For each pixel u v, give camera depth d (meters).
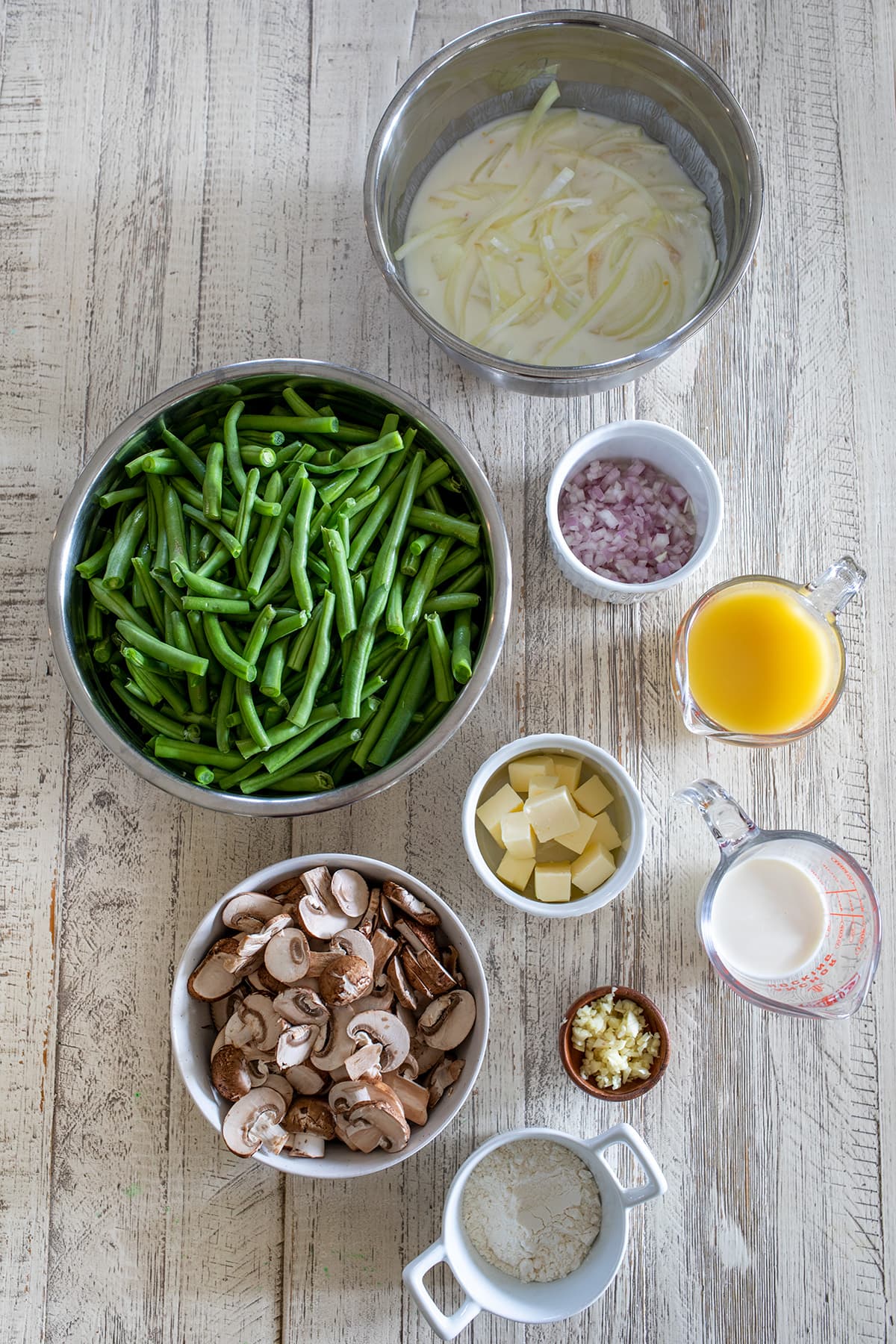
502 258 1.39
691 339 1.49
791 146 1.52
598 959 1.42
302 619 1.24
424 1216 1.38
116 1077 1.40
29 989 1.41
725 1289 1.39
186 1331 1.37
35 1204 1.39
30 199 1.50
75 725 1.43
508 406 1.47
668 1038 1.34
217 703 1.29
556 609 1.45
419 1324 1.37
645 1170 1.23
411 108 1.31
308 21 1.51
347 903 1.27
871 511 1.48
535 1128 1.28
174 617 1.26
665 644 1.45
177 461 1.31
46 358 1.48
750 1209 1.40
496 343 1.38
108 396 1.48
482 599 1.34
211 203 1.49
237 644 1.27
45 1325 1.38
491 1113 1.39
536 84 1.38
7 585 1.45
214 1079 1.24
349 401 1.33
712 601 1.37
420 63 1.51
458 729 1.29
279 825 1.41
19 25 1.52
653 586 1.31
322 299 1.48
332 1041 1.26
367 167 1.34
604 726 1.44
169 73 1.51
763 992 1.38
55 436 1.48
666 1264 1.40
